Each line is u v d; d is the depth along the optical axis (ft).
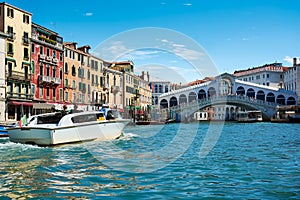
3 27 107.65
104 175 30.89
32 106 117.80
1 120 104.58
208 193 24.93
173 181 28.73
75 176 30.42
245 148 53.57
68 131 52.21
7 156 42.34
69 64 138.82
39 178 29.58
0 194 24.58
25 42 115.65
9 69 109.40
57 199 23.36
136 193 24.86
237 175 31.22
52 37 132.67
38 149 48.57
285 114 200.34
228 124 173.47
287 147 55.31
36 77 121.19
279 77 281.13
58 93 132.98
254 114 208.44
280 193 24.84
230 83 230.07
